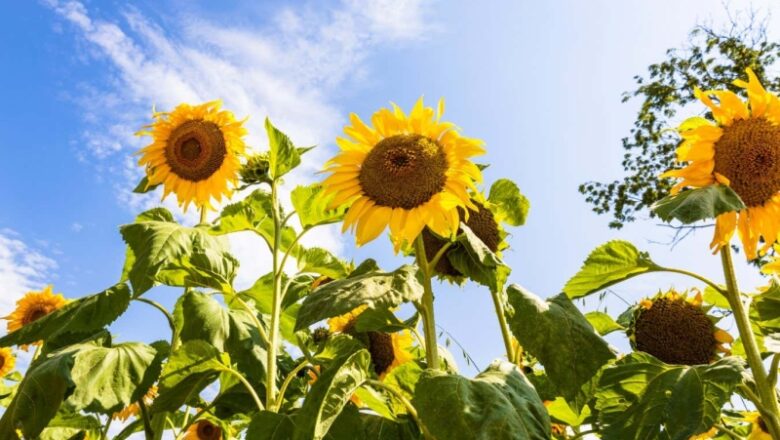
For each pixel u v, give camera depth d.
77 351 0.94
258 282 1.15
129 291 1.10
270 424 0.77
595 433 0.99
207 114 1.35
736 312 0.76
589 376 0.72
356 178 0.85
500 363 0.74
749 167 0.79
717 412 0.71
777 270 0.91
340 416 0.80
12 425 0.85
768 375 0.72
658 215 0.71
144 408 1.03
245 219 1.11
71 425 1.23
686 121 0.87
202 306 1.01
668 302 0.98
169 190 1.33
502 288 0.88
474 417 0.62
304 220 1.09
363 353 0.75
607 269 0.85
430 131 0.85
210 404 1.09
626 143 4.55
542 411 0.68
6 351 1.59
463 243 0.85
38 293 1.62
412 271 0.75
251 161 1.25
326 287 0.73
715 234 0.79
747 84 0.83
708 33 4.34
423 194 0.81
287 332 1.22
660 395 0.77
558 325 0.75
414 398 0.65
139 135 1.34
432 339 0.77
